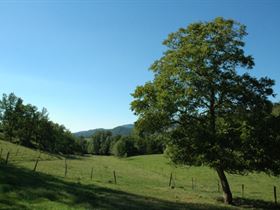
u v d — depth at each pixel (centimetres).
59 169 6119
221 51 3061
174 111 3092
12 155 7450
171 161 3338
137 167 10144
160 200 2911
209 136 2986
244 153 2975
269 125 2948
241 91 2981
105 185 3719
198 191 4291
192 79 2950
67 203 2108
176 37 3275
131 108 3306
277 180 6744
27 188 2314
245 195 4459
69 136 16888
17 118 12975
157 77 3228
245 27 3092
